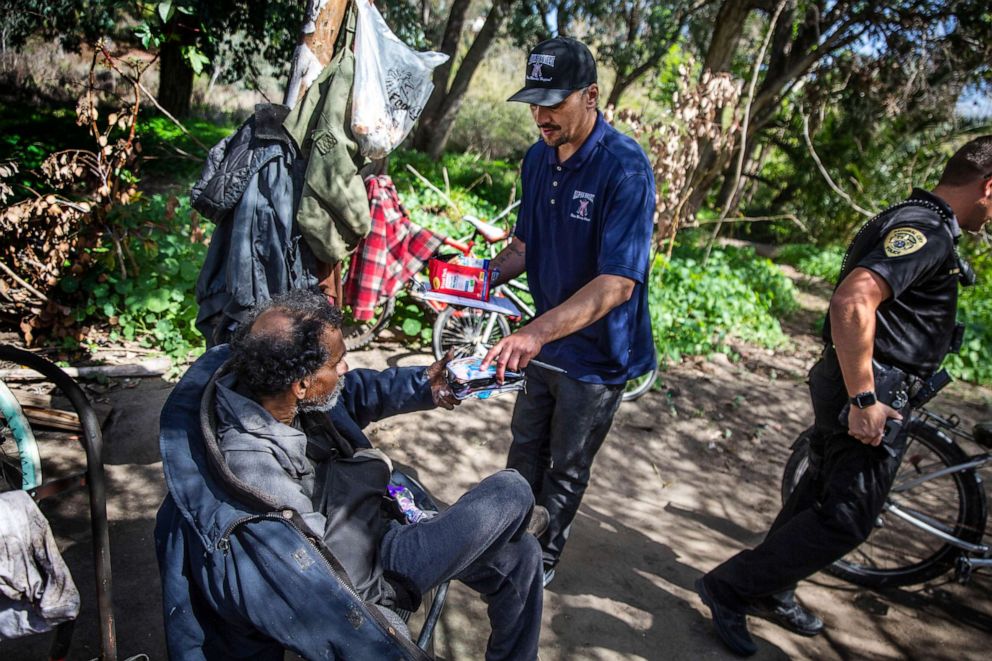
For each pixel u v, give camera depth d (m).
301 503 1.70
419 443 4.23
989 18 12.77
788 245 16.33
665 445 4.73
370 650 1.61
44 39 14.34
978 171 2.49
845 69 14.31
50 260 4.74
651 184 2.65
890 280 2.43
